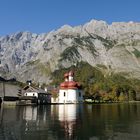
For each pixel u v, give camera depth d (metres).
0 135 47.31
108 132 51.00
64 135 47.66
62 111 106.12
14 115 82.62
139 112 101.62
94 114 91.38
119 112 101.38
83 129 54.31
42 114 88.88
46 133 49.38
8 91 157.12
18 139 44.16
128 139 44.75
